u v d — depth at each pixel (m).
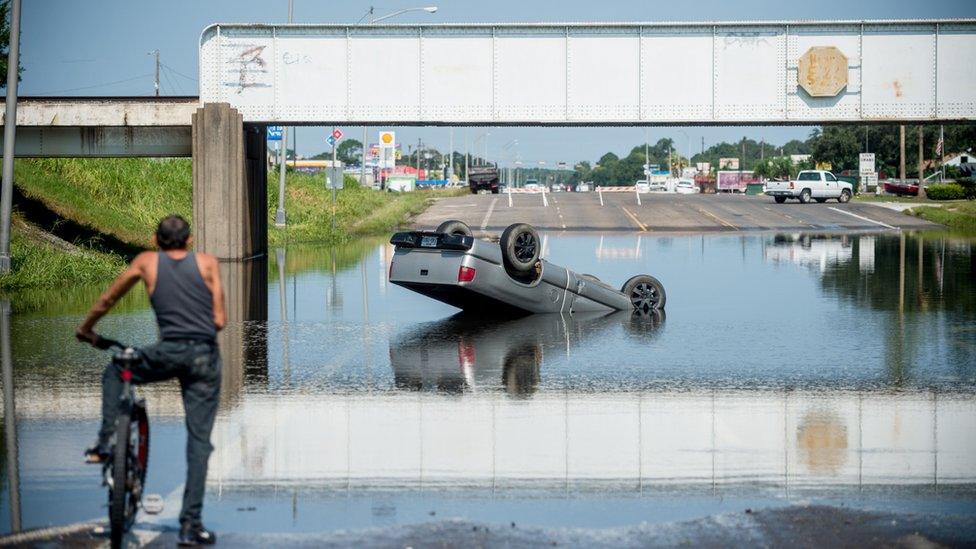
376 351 14.73
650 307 19.77
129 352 6.33
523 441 9.19
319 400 11.11
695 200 75.88
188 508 6.38
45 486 7.76
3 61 34.53
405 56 34.16
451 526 6.73
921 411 10.51
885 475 8.07
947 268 29.22
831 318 18.53
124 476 6.13
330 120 34.16
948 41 34.44
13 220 31.91
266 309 20.38
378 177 139.75
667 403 10.92
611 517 6.97
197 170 32.47
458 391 11.62
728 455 8.70
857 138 134.00
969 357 14.05
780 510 7.10
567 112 34.53
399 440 9.23
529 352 14.57
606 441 9.20
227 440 9.22
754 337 16.12
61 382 12.11
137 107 33.09
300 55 33.91
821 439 9.29
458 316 19.12
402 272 17.84
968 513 7.04
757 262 31.38
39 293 23.75
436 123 34.41
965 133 126.25
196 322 6.47
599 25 34.41
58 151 33.44
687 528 6.70
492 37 34.31
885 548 6.28
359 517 6.96
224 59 33.72
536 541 6.41
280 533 6.59
